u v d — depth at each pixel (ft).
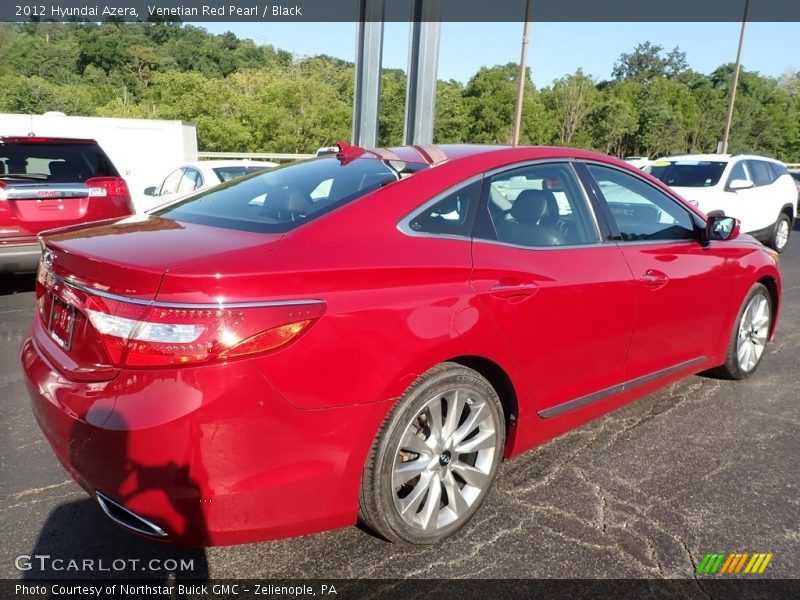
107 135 50.57
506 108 167.02
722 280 13.25
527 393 9.66
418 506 8.56
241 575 8.27
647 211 12.10
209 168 30.09
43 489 10.20
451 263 8.64
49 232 9.47
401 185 8.91
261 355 6.94
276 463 7.20
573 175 10.97
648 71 321.32
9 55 223.10
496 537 9.05
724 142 121.49
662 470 10.98
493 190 9.68
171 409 6.72
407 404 8.07
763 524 9.45
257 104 140.46
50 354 8.07
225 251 7.43
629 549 8.82
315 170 10.27
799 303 24.20
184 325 6.72
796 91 282.15
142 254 7.45
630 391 11.66
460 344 8.48
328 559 8.59
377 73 30.58
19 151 21.50
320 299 7.38
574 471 10.91
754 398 14.24
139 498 6.89
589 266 10.36
